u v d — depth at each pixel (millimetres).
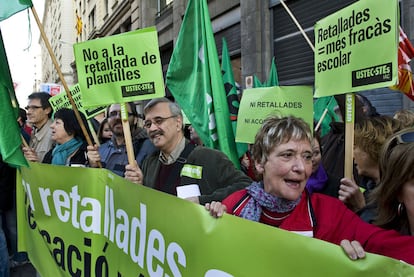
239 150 3561
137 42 2459
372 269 1094
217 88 3205
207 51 3230
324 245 1189
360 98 3125
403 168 1334
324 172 2518
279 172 1557
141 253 1871
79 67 2574
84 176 2332
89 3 31125
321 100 4129
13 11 2523
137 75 2479
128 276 1985
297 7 8352
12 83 2906
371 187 2105
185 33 3340
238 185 2219
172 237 1662
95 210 2291
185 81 3373
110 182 2178
